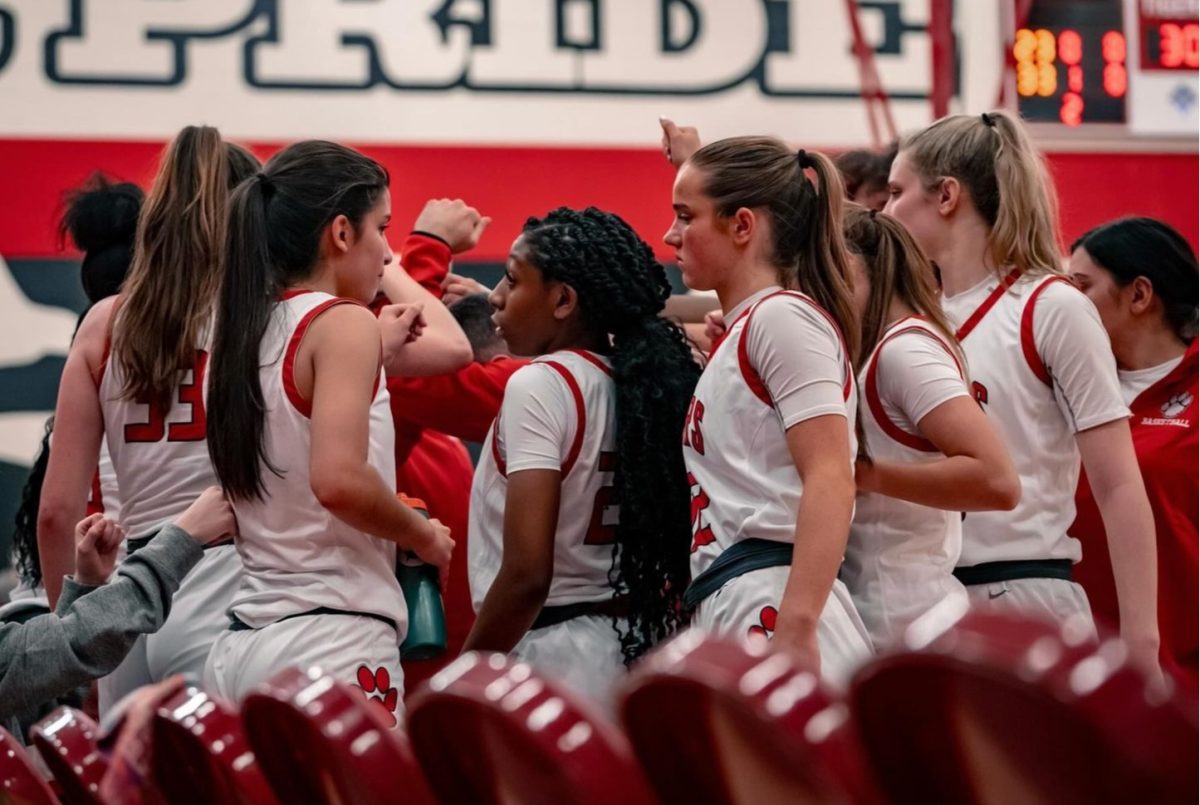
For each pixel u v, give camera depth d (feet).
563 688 3.54
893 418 11.12
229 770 4.38
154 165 22.58
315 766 4.17
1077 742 2.60
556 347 12.29
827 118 33.88
